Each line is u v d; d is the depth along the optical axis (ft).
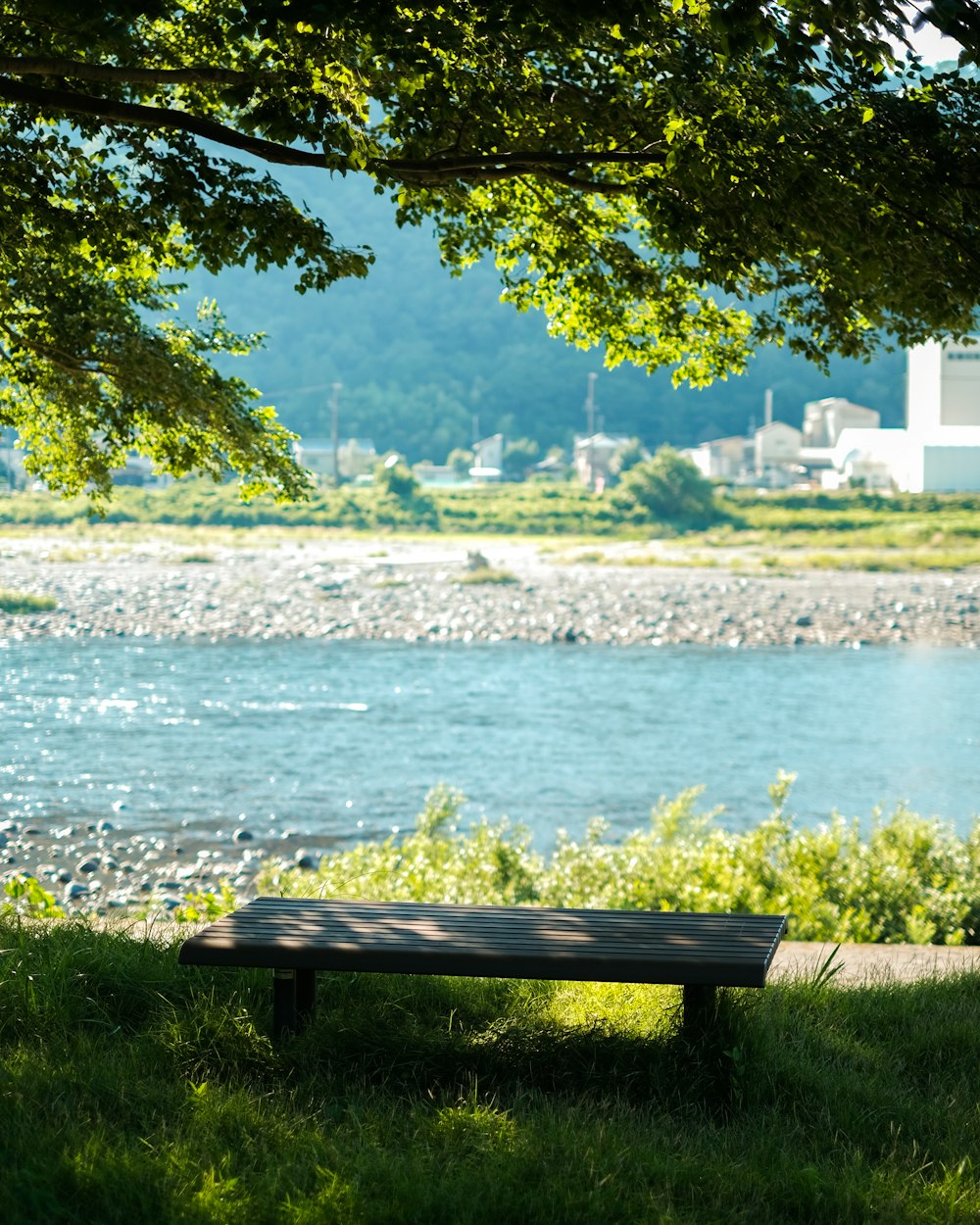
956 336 24.66
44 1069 13.88
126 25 16.70
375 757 62.44
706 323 29.50
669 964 13.08
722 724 73.15
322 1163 12.00
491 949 13.53
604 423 613.52
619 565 171.73
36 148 26.35
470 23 18.72
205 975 16.58
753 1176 11.82
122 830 47.65
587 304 29.86
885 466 303.48
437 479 463.01
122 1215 11.00
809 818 51.80
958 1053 15.78
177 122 20.63
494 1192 11.37
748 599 135.33
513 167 22.54
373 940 13.96
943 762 63.16
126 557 172.96
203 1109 12.99
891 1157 12.30
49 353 32.17
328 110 20.02
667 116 20.53
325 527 245.45
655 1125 13.07
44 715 72.33
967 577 156.56
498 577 149.59
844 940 28.27
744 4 16.26
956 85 20.84
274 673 91.40
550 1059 14.44
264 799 53.16
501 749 64.95
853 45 17.46
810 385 628.69
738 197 20.08
